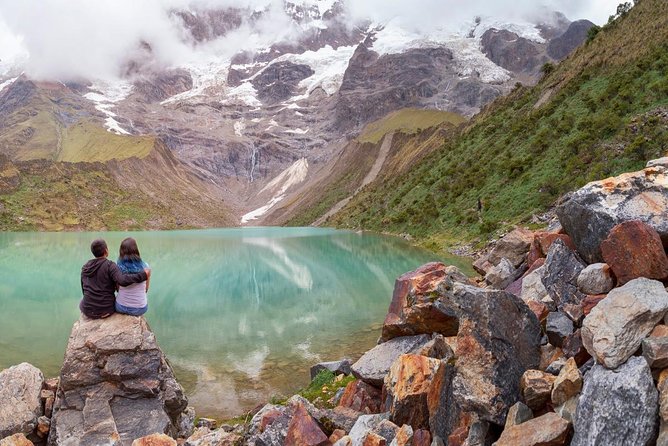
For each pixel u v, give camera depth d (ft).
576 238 27.81
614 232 23.16
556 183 175.94
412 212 297.94
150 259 175.22
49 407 32.45
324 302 96.99
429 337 33.19
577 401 18.80
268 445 26.58
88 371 32.30
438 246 196.95
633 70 215.10
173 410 34.81
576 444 17.49
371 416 26.50
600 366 18.60
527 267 38.34
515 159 237.86
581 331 20.80
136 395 32.63
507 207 193.16
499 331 22.48
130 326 34.47
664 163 26.04
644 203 24.47
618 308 19.26
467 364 22.09
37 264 161.07
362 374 32.53
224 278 129.18
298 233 372.38
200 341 69.46
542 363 22.94
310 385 47.98
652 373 17.53
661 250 21.40
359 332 73.31
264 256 184.65
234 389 51.16
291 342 68.49
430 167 389.19
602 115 197.88
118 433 30.04
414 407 25.17
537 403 20.66
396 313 36.50
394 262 159.33
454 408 22.35
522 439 18.51
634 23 279.69
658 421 16.29
